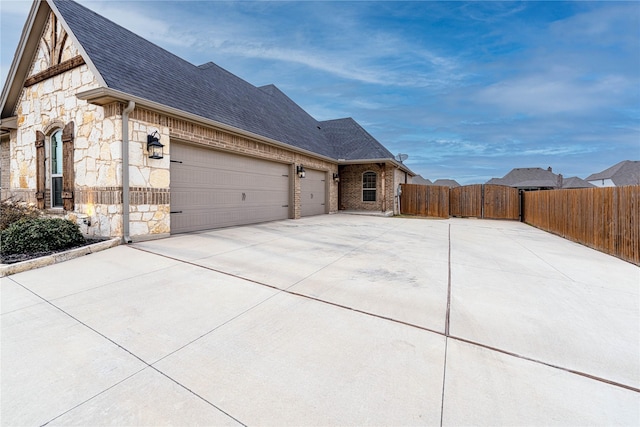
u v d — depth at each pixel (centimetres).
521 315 336
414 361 244
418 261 568
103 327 295
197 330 291
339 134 2003
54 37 743
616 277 491
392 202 1741
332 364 238
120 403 193
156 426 174
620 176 3791
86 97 592
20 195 868
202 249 615
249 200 1048
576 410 193
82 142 685
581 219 838
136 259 527
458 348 266
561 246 799
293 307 347
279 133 1245
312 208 1530
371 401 197
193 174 815
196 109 815
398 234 921
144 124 663
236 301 362
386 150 1959
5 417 179
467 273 496
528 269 532
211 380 217
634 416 188
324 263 537
